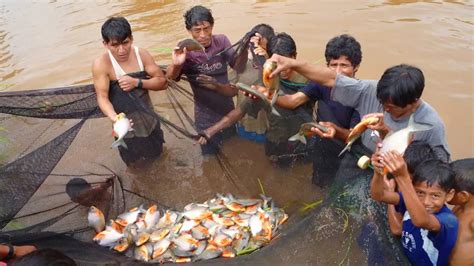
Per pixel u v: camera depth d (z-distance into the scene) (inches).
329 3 347.9
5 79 272.7
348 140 132.2
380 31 300.5
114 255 144.6
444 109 225.8
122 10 369.7
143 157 163.2
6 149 152.8
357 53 151.3
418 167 120.5
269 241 146.0
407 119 131.3
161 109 165.9
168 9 364.5
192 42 160.1
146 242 151.6
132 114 163.5
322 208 138.6
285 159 152.3
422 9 328.8
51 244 142.4
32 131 156.0
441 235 118.6
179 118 163.0
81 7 382.9
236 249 147.6
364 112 143.3
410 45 281.9
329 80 139.3
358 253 133.1
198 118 161.3
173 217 158.7
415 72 122.5
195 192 164.1
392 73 124.2
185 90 163.9
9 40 327.3
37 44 318.0
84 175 157.3
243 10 345.1
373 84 139.9
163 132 163.3
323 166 145.6
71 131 157.8
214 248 148.7
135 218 157.1
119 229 151.6
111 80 165.9
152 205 162.9
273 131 150.6
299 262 135.3
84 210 152.8
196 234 153.4
